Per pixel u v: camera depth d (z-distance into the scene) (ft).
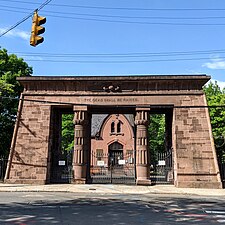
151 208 42.88
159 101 86.12
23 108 87.66
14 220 31.63
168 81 86.33
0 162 93.40
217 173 79.30
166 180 91.66
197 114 84.64
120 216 35.45
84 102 87.20
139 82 86.99
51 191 68.95
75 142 86.33
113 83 87.66
